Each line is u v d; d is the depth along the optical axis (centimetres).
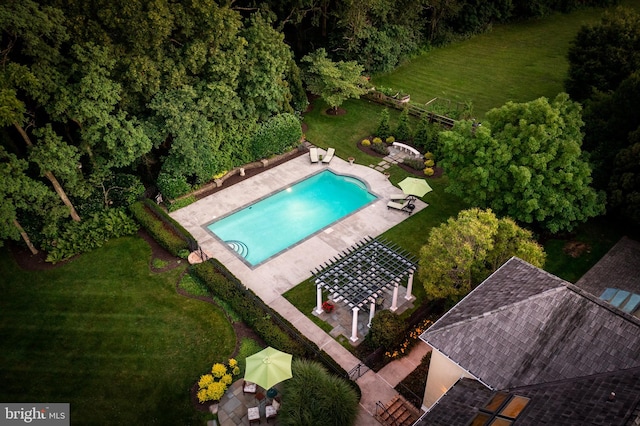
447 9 5859
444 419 1612
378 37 5044
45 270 2933
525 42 6112
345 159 3984
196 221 3322
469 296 1988
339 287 2425
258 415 2125
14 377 2338
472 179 2956
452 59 5703
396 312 2656
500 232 2494
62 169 2750
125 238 3172
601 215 3294
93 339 2525
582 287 2803
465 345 1767
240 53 3384
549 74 5284
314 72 4441
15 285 2833
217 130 3519
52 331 2567
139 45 2834
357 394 2203
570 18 6800
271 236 3241
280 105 3900
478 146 2908
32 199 2775
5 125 2878
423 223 3303
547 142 2788
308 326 2597
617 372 1544
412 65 5562
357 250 2630
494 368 1703
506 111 2897
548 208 2830
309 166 3897
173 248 2991
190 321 2617
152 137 3189
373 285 2423
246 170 3834
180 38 3167
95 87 2716
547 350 1673
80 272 2920
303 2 4297
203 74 3397
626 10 4100
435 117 4375
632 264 2952
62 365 2395
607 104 3297
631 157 2895
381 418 2142
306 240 3170
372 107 4703
